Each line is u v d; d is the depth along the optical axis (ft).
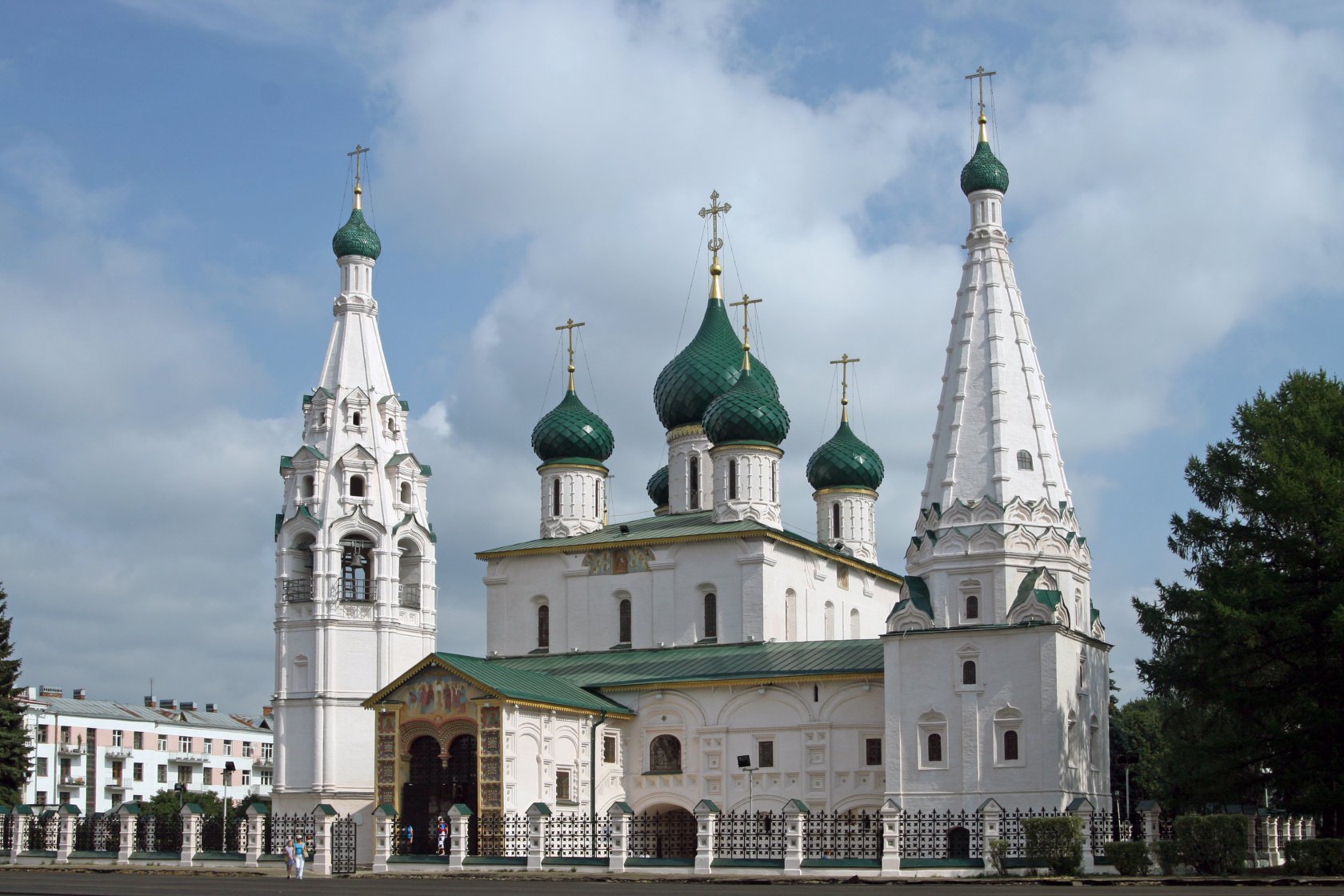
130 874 213.05
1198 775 200.75
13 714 290.56
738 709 250.16
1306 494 199.72
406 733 236.22
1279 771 199.93
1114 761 349.00
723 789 248.32
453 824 214.07
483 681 229.04
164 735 449.06
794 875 192.03
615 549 277.44
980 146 247.29
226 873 220.64
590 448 299.17
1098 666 235.61
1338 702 198.39
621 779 255.29
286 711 259.19
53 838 252.62
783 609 272.31
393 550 265.54
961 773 221.25
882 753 238.27
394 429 274.16
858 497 317.63
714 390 296.71
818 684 244.42
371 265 281.33
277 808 256.32
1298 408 215.51
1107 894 150.10
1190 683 208.54
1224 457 215.92
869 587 309.22
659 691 256.11
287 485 268.21
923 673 226.79
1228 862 183.73
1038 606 220.64
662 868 199.62
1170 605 211.82
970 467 232.73
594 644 276.00
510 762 227.20
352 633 260.42
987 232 242.78
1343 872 179.83
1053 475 234.58
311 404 270.67
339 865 224.94
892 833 192.03
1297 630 194.80
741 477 279.49
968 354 238.07
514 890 163.84
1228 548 211.61
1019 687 220.02
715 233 311.47
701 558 270.26
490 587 287.28
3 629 294.87
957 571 228.63
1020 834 215.31
